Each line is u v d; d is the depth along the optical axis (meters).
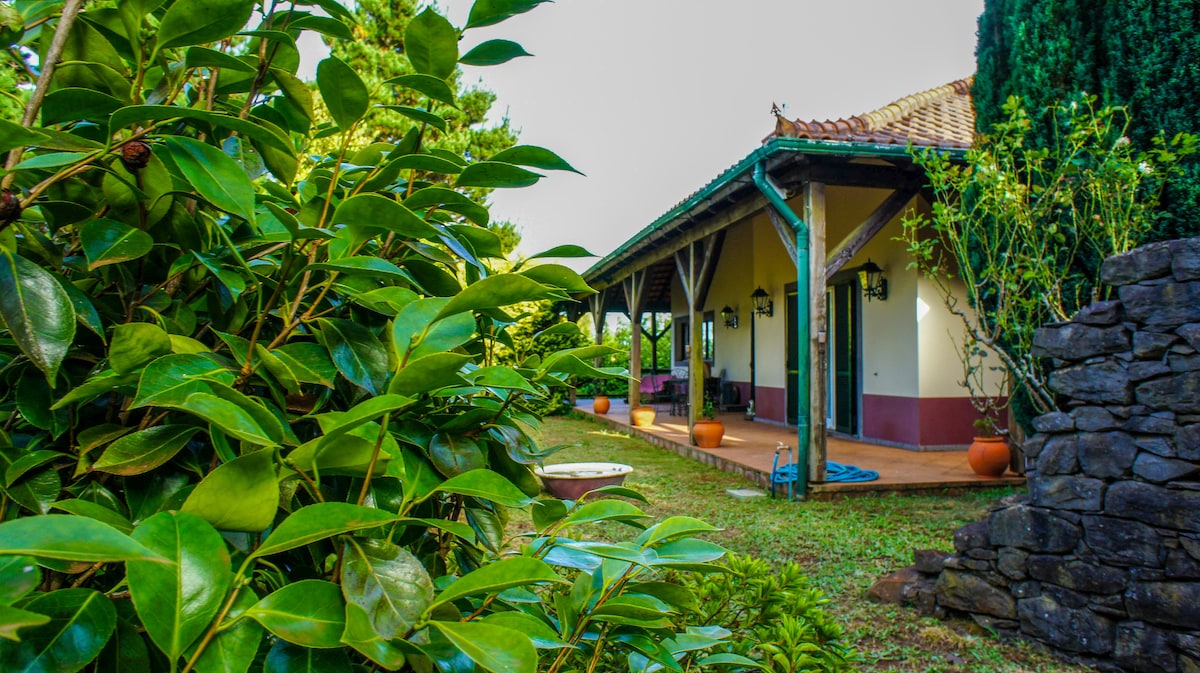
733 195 6.82
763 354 11.19
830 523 4.97
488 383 0.73
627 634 0.88
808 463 5.89
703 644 0.99
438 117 0.84
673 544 0.92
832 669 1.30
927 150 4.77
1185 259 2.49
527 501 0.67
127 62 0.93
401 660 0.52
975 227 4.12
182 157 0.68
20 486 0.66
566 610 0.87
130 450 0.64
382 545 0.61
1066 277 3.65
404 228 0.73
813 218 5.85
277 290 0.75
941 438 7.55
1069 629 2.78
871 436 8.45
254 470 0.52
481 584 0.58
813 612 1.39
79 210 0.80
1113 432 2.69
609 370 0.87
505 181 0.89
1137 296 2.63
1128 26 3.39
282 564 0.73
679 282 15.25
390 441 0.67
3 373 0.72
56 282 0.63
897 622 3.26
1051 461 2.90
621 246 10.27
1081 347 2.82
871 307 8.38
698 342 8.72
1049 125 3.82
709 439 8.18
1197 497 2.43
